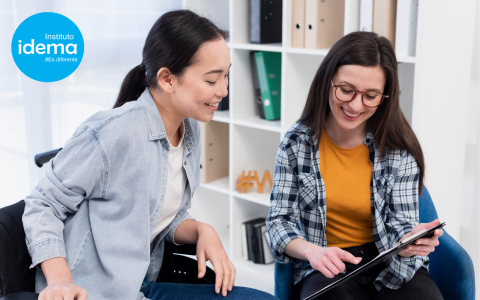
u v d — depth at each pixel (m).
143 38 2.77
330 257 1.18
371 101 1.26
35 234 1.04
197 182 1.35
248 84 2.40
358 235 1.40
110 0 2.69
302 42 2.05
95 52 2.72
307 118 1.40
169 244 1.35
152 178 1.15
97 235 1.10
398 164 1.36
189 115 1.15
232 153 2.39
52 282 0.99
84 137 1.07
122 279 1.08
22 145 2.62
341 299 1.24
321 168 1.39
